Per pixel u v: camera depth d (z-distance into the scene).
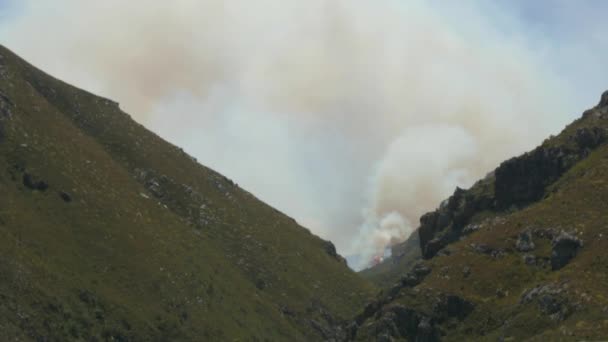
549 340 181.00
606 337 172.12
